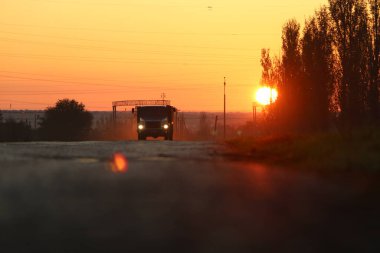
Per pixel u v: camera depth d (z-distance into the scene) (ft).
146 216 120.06
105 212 122.93
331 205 130.21
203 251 95.71
